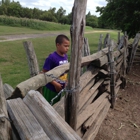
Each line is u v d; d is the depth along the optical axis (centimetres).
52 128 129
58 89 277
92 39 2469
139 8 980
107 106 411
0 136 127
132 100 500
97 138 327
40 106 152
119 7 1036
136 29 1027
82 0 151
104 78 427
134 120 399
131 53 710
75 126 213
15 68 780
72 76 181
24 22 4112
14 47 1325
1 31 2630
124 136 341
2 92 128
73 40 165
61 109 231
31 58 232
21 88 186
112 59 416
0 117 124
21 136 127
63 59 288
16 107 156
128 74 729
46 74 222
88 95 335
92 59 358
